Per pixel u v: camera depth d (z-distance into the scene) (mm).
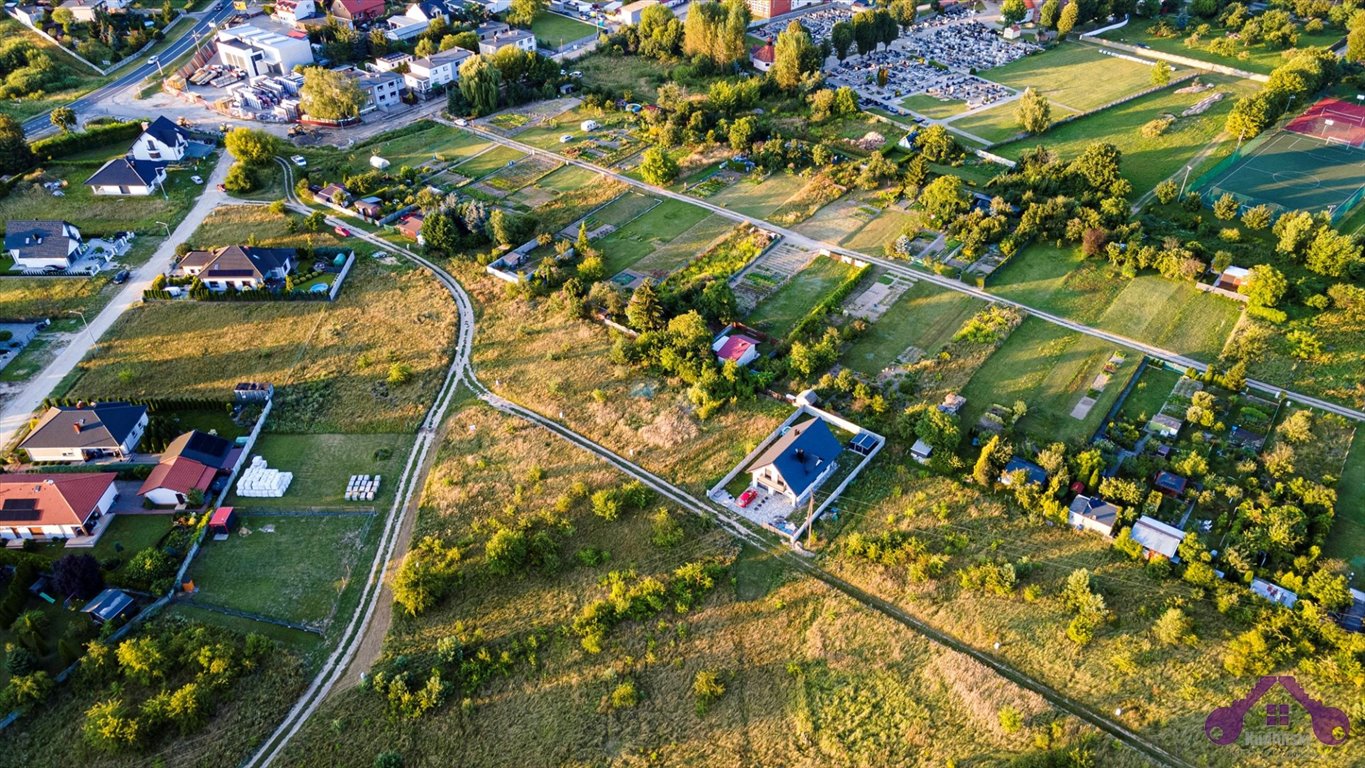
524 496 95062
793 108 193625
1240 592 80438
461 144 180500
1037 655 76875
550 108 197125
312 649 79625
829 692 75125
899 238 136750
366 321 124812
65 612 82000
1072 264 132250
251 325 124062
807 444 95500
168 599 83438
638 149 175750
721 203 154375
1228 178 153000
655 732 72688
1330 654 74312
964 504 92312
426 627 81438
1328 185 148625
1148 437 99625
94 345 119625
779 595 83750
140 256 140500
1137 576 83375
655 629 80688
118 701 73812
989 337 116875
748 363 113312
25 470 98375
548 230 147125
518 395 110750
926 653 77562
